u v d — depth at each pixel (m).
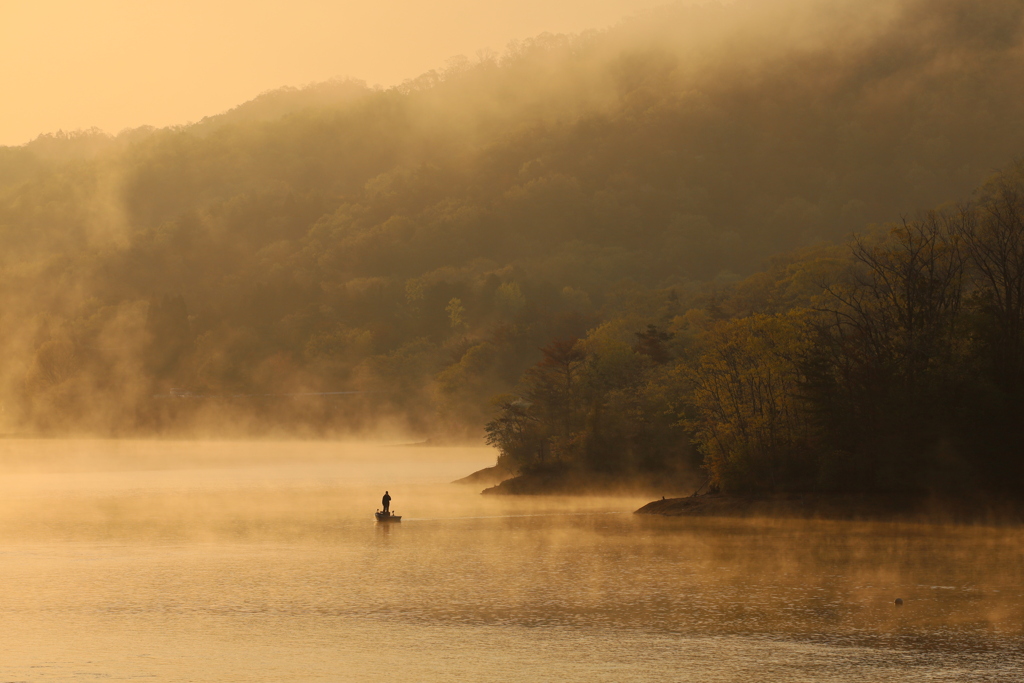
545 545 98.69
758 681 49.91
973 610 65.62
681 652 55.72
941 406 112.75
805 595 71.19
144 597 72.88
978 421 110.81
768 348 128.75
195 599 71.88
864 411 116.81
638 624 62.69
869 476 115.38
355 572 83.75
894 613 64.94
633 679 50.56
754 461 121.69
